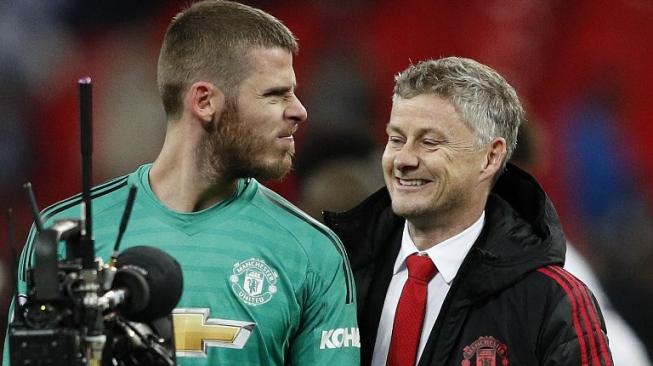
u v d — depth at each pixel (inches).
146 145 1147.3
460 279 528.4
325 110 1126.4
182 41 508.1
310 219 523.8
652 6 1146.7
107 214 514.0
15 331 372.2
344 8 1149.7
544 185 1139.3
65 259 403.2
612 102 1152.8
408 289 545.0
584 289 523.2
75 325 374.9
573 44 1155.3
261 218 514.3
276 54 504.1
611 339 846.5
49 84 1149.1
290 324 506.0
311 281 509.7
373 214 572.7
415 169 526.6
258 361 498.6
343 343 513.7
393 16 1151.0
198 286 498.0
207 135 505.4
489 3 1152.8
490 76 537.0
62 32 1154.0
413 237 552.4
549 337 509.7
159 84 521.3
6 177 1132.5
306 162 1104.8
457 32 1155.9
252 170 507.2
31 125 1143.0
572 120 1152.2
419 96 527.2
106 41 1157.1
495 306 523.8
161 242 504.7
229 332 494.3
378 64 1146.0
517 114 548.4
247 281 500.4
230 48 499.8
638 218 1122.7
